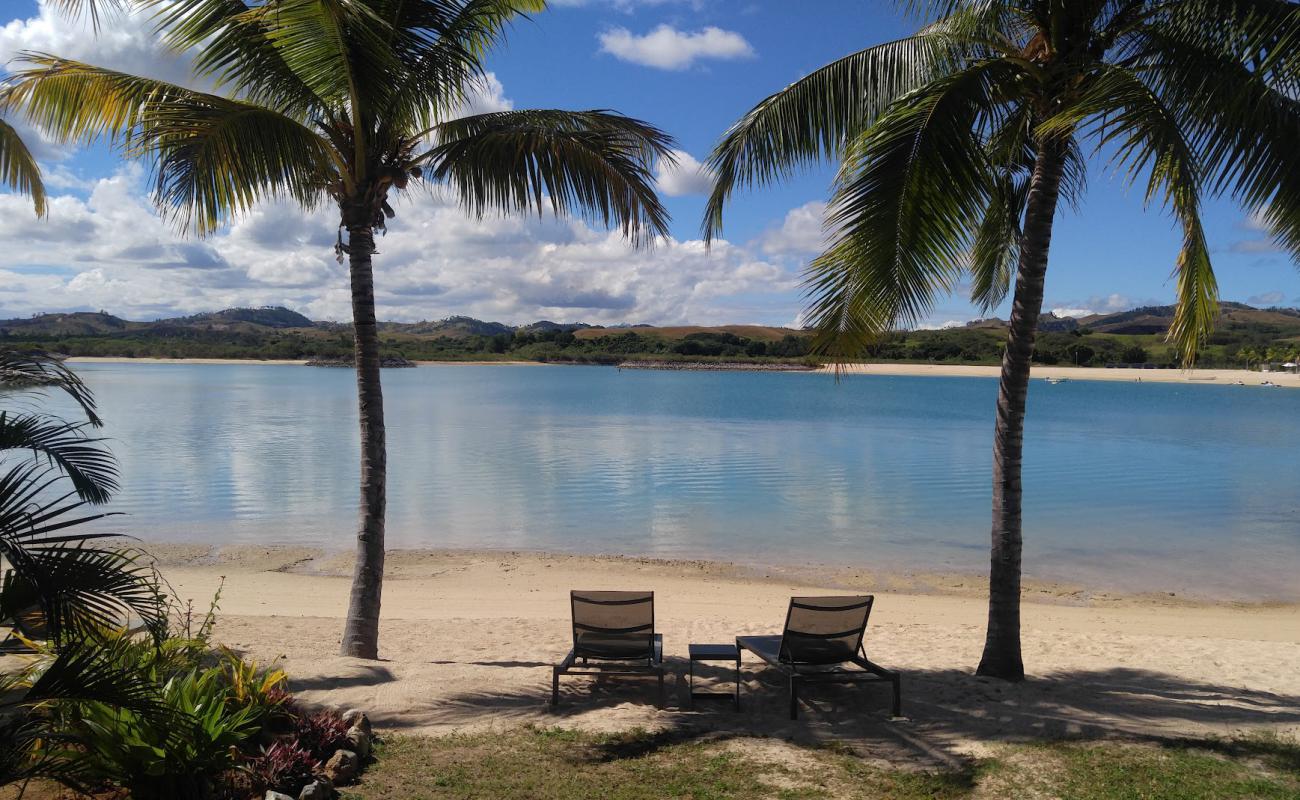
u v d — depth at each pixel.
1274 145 4.90
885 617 10.25
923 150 5.69
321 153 6.88
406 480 22.16
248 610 10.11
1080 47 5.78
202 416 41.84
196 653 4.93
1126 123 5.09
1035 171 6.16
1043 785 4.45
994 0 6.04
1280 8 4.67
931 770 4.68
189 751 3.64
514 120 7.45
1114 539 15.66
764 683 6.62
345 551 14.02
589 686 6.50
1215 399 72.75
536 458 27.00
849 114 6.31
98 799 3.64
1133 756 4.86
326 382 83.00
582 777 4.48
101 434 32.47
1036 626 9.89
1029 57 6.25
